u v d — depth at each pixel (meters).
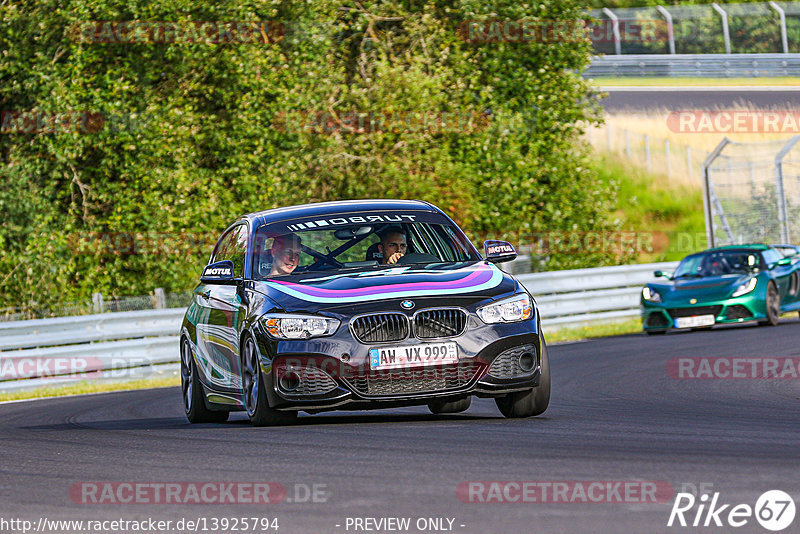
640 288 83.88
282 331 26.53
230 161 80.00
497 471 19.58
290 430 26.83
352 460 21.53
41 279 73.56
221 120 82.31
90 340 60.06
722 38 174.25
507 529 15.37
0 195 73.38
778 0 179.62
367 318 26.25
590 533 14.98
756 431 24.34
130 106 77.56
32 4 77.81
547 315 77.06
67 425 34.59
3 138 79.06
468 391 26.23
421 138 81.94
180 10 80.00
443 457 21.42
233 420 34.44
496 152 84.94
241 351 28.55
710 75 165.12
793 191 129.88
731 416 27.95
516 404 28.03
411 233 30.41
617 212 144.75
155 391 50.00
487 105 88.19
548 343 65.50
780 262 67.12
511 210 86.50
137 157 76.75
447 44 89.00
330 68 84.94
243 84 80.44
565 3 93.62
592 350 56.44
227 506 17.70
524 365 27.06
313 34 84.31
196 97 83.12
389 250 29.86
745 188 143.12
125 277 79.62
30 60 76.50
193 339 33.38
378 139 81.50
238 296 29.27
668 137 158.38
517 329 26.91
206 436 26.92
